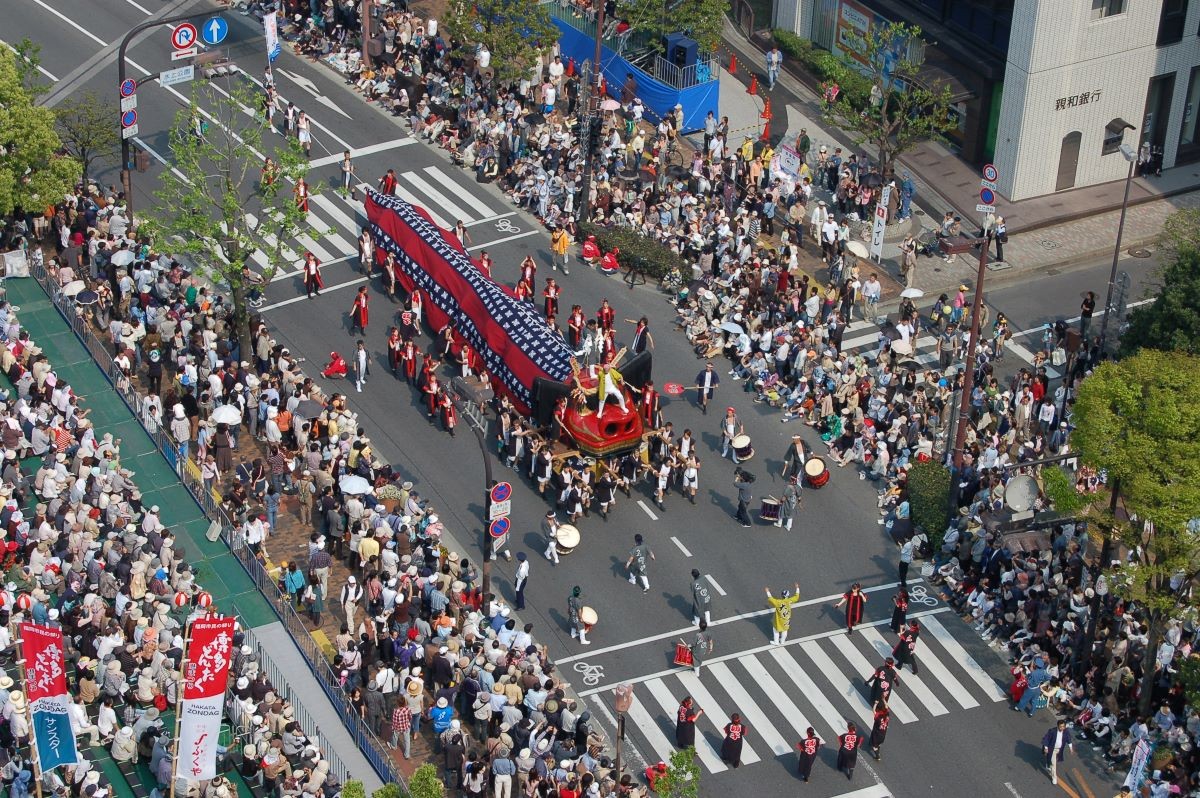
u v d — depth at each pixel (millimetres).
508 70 115312
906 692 79625
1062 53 108312
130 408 92438
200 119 103875
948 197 113500
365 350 98375
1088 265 108812
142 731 70938
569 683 79438
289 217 95750
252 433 91688
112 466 83188
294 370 93250
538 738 73062
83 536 78625
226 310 98000
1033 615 80750
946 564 85625
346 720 75562
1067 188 114250
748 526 88625
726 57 129625
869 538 88125
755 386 97188
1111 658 78375
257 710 71750
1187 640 78562
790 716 78250
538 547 86750
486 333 94125
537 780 71562
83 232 102562
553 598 83875
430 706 76438
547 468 88188
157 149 114938
